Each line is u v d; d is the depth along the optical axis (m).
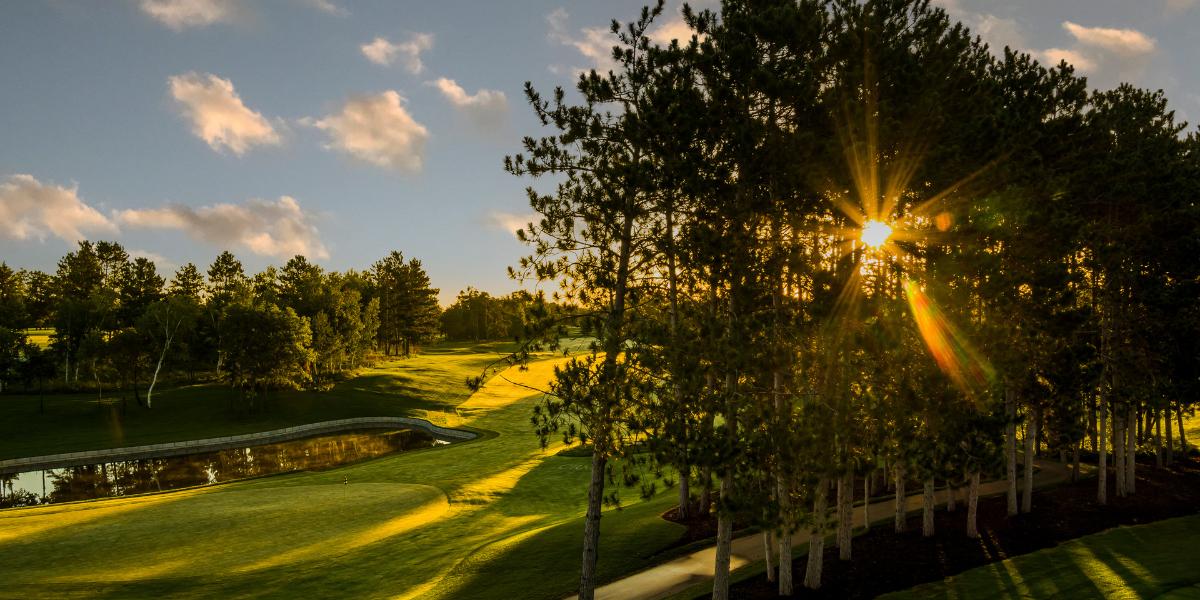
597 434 14.41
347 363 93.69
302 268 110.38
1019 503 26.25
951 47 18.56
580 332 15.64
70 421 65.69
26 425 63.06
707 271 14.22
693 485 13.56
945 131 15.56
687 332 13.72
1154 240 23.69
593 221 16.36
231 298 96.38
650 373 14.45
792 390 15.27
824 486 15.98
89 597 19.75
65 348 82.38
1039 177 17.94
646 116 14.55
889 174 14.59
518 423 66.50
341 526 28.94
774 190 15.09
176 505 33.47
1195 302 24.45
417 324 122.19
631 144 16.44
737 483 13.59
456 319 175.62
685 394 13.56
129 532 28.05
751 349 13.45
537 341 16.17
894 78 15.66
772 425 13.37
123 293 107.12
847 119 14.38
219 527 28.78
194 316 85.44
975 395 15.21
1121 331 25.81
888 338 14.02
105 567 23.14
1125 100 27.86
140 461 54.06
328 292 95.31
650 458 14.05
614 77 16.09
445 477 40.31
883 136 14.41
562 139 16.75
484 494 35.19
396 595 20.06
